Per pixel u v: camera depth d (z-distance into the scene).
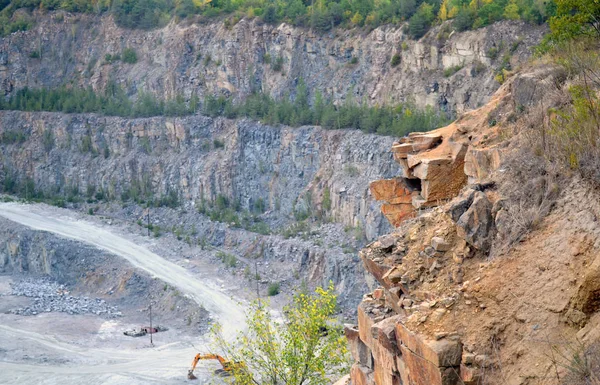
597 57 31.73
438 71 163.75
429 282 25.83
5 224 181.38
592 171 23.97
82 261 158.62
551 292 22.09
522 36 151.00
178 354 110.12
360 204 149.25
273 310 124.81
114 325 127.19
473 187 27.22
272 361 53.16
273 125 181.38
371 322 27.66
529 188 25.56
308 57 196.38
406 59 171.50
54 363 107.62
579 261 22.00
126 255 159.12
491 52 152.88
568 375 20.00
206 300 133.38
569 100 29.78
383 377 26.48
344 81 185.25
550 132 26.97
